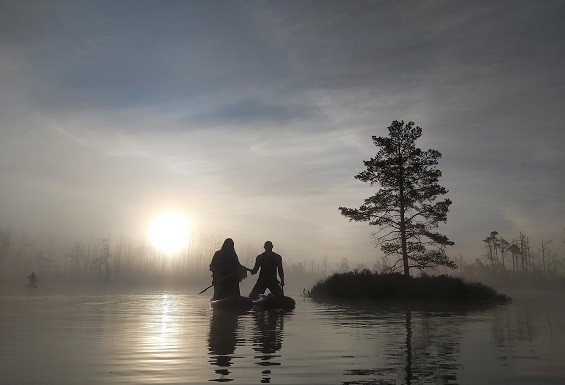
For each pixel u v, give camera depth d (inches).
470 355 175.5
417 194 1107.3
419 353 180.4
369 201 1149.1
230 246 528.1
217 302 473.4
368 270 991.6
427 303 697.6
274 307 483.5
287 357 170.1
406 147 1173.7
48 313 381.7
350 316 385.7
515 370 146.1
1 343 204.2
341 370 145.8
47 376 135.9
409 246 1119.6
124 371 143.6
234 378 133.9
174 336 233.6
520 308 546.0
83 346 196.1
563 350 189.0
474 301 773.9
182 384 126.5
